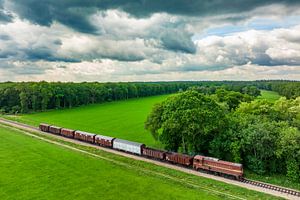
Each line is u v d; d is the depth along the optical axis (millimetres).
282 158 62656
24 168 63562
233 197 49844
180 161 67312
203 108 71188
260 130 63844
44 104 173125
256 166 62938
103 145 87938
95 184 55031
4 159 70000
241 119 73500
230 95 117438
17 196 49469
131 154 78688
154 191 51875
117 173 61406
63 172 61531
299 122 74625
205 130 67812
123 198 48906
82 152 79625
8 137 95938
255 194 51094
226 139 69062
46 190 52031
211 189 53656
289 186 56156
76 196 49656
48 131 109375
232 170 58938
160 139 79000
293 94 161500
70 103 192375
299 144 59094
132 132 108562
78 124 126688
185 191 52031
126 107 189500
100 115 153500
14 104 172375
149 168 65875
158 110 79562
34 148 81750
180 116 70500
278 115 82438
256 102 90938
